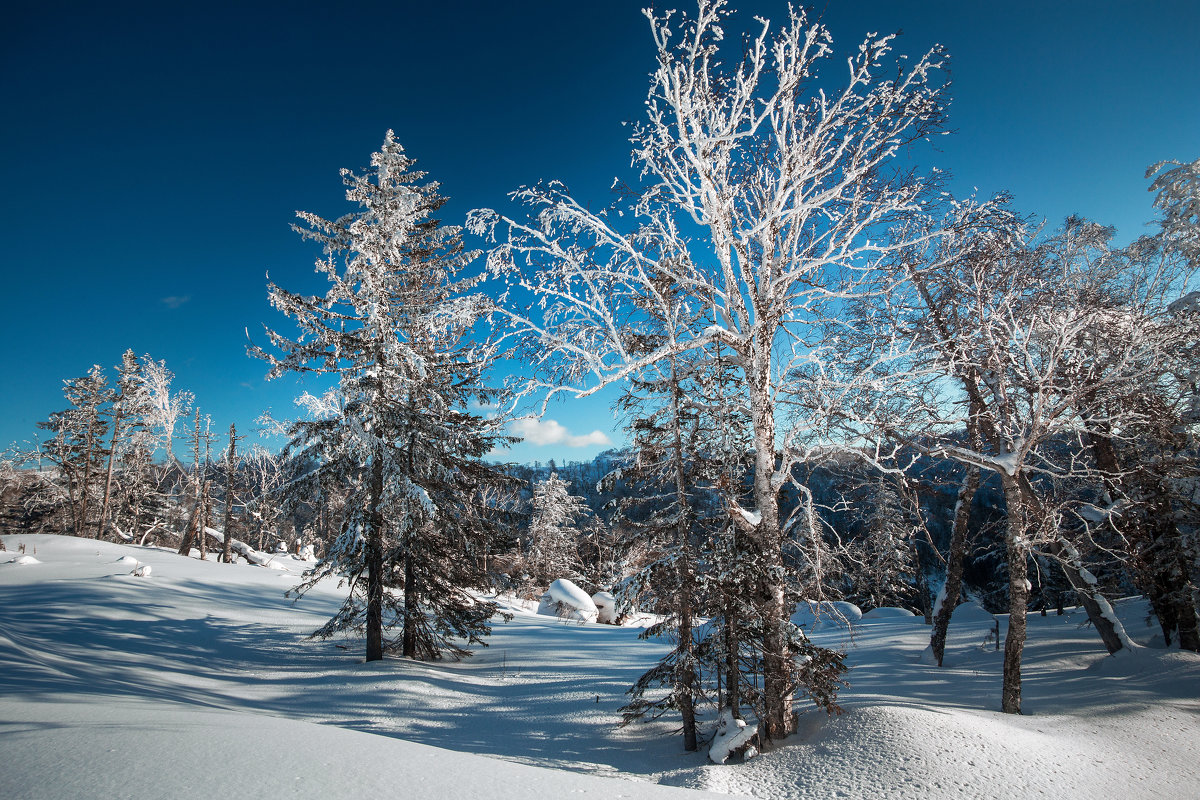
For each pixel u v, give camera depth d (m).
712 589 8.63
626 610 9.42
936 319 10.57
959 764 6.85
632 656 18.03
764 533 8.48
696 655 8.86
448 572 17.12
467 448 16.53
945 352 9.21
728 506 8.62
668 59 8.62
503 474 17.47
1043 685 11.05
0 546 34.31
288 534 48.12
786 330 9.63
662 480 9.77
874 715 8.30
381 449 14.47
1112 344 10.30
